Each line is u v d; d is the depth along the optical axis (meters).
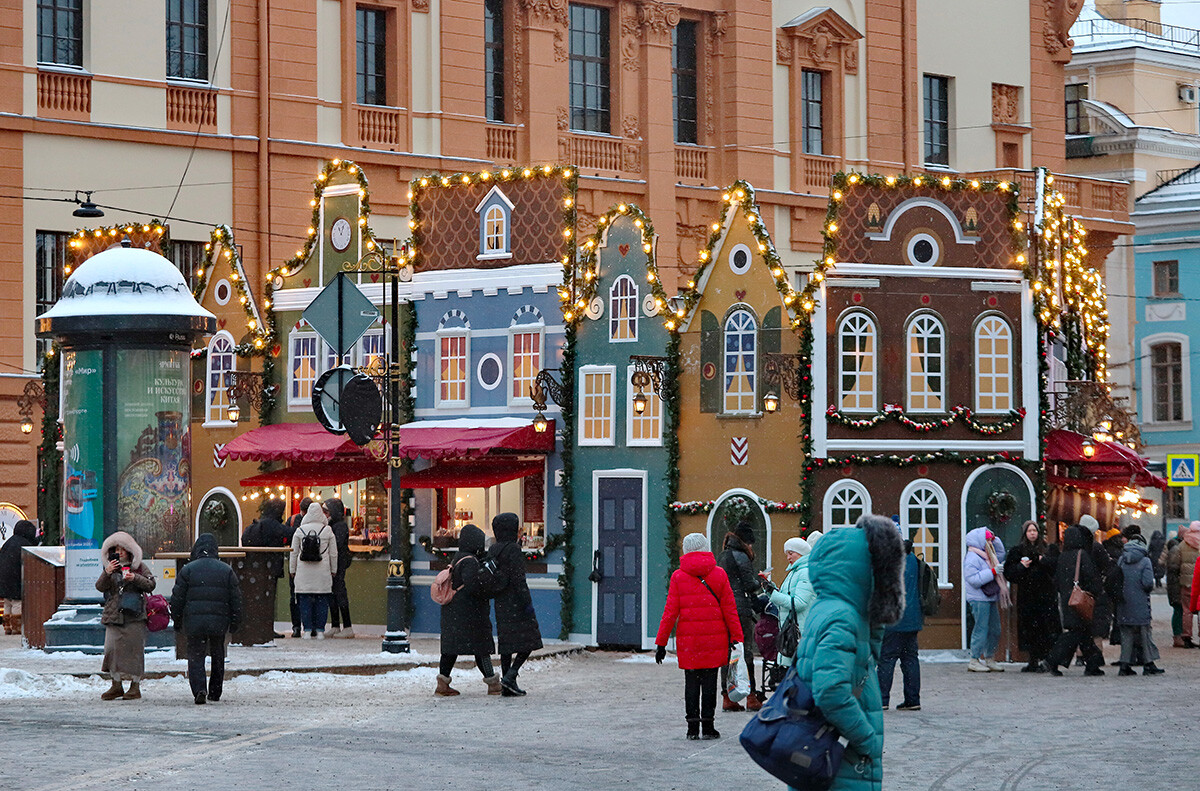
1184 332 60.50
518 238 29.23
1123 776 14.41
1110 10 67.88
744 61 50.44
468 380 29.66
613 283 27.97
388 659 23.25
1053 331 28.23
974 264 26.92
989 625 24.16
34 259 39.09
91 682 21.14
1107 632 23.75
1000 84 56.56
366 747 16.08
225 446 30.67
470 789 13.72
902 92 54.19
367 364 30.62
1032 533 23.91
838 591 9.31
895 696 20.69
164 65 40.97
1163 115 65.12
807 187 51.88
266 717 18.41
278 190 42.38
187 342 24.69
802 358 26.00
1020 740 16.59
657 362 27.20
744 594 19.58
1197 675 23.56
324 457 29.55
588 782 14.11
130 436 24.27
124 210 40.00
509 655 20.70
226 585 19.66
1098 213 57.25
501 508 29.42
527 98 46.34
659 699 20.38
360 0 43.91
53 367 35.22
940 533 26.44
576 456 28.22
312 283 31.45
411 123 44.44
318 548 28.20
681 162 49.66
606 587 27.72
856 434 26.12
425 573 29.83
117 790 13.59
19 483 38.94
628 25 48.69
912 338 26.52
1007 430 26.86
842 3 53.12
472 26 45.53
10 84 38.69
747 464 26.52
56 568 25.45
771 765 9.20
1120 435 29.58
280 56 42.47
